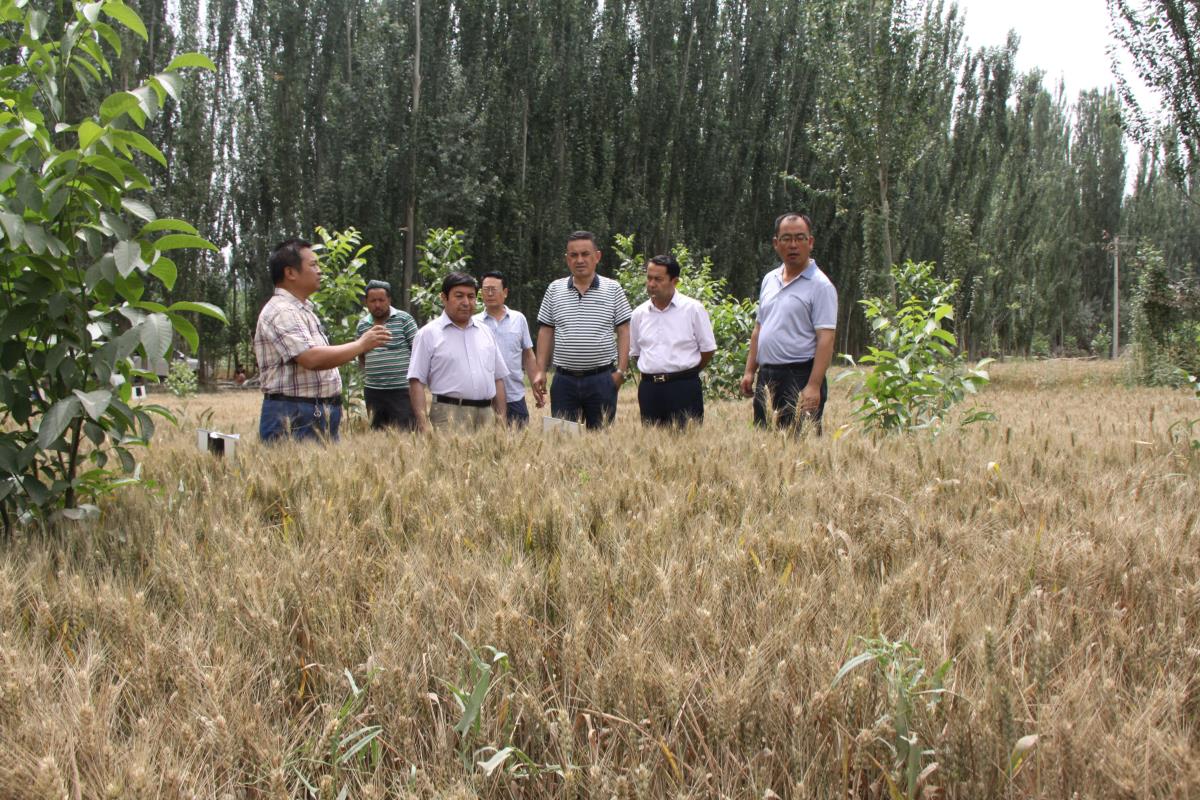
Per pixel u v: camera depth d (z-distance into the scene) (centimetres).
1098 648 182
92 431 289
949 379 637
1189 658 171
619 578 210
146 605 203
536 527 254
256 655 182
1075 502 292
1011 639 173
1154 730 140
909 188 4153
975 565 223
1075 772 137
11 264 290
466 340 639
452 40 4075
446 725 159
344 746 155
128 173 307
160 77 305
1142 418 906
